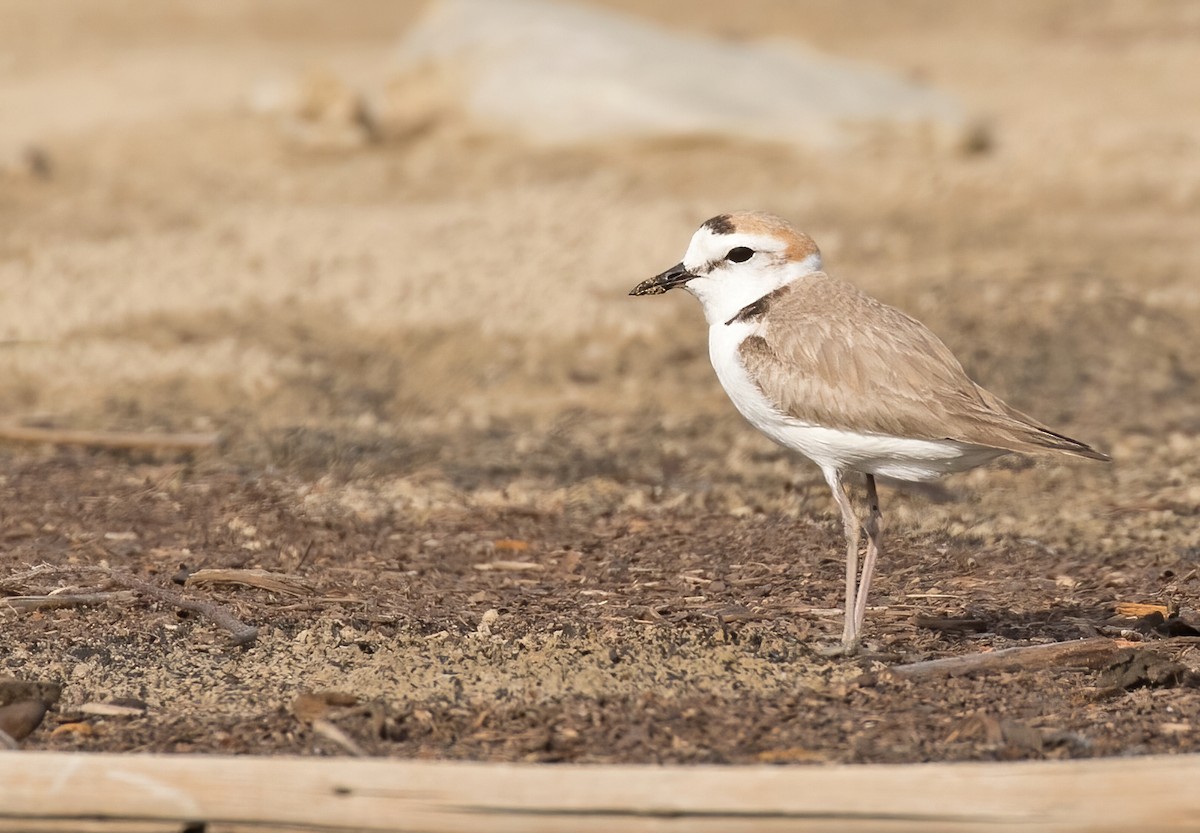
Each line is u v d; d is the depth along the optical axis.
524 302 17.42
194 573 9.62
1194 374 15.21
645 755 6.77
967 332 16.23
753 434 13.70
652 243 19.41
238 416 14.25
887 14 41.81
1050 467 12.34
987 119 27.88
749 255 8.48
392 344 16.34
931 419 7.68
